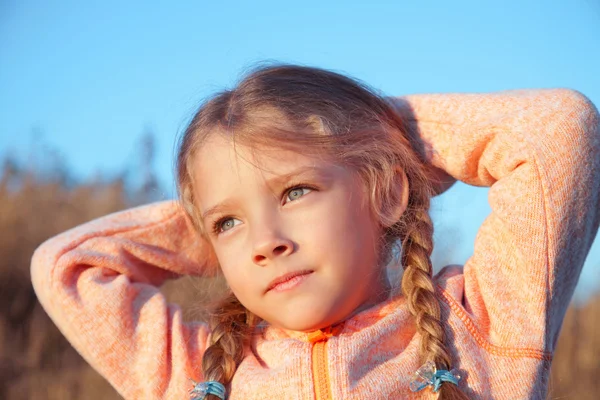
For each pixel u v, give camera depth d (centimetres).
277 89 187
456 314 177
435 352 165
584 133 189
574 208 185
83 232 222
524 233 181
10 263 486
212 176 178
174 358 199
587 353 464
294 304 166
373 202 183
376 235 184
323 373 163
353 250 172
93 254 215
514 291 180
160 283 234
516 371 171
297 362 166
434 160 207
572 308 491
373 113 196
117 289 208
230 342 184
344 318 178
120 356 201
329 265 168
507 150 192
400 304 183
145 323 206
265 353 181
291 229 168
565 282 190
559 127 189
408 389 165
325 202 171
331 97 189
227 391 176
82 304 206
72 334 207
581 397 446
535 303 178
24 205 527
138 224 227
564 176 184
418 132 211
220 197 175
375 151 188
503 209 187
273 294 168
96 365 203
